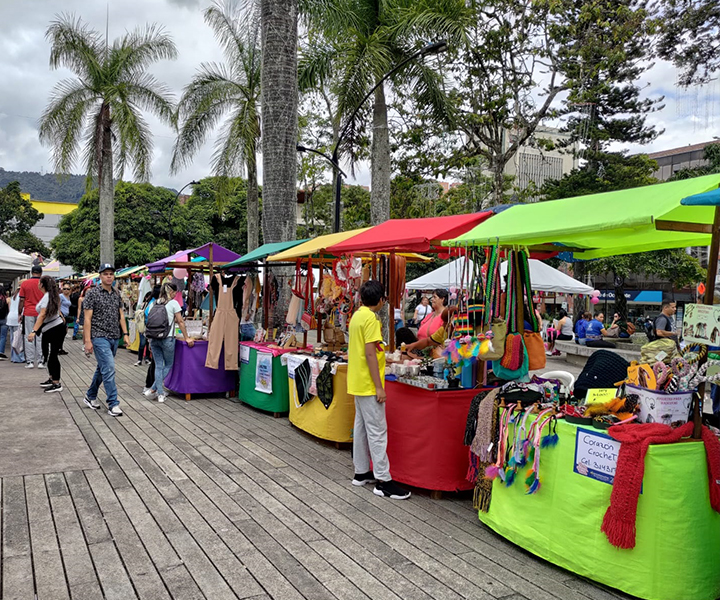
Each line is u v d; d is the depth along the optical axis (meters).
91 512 4.00
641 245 4.83
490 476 3.71
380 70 12.66
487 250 4.63
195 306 12.30
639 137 25.81
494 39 18.34
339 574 3.20
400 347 5.44
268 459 5.38
